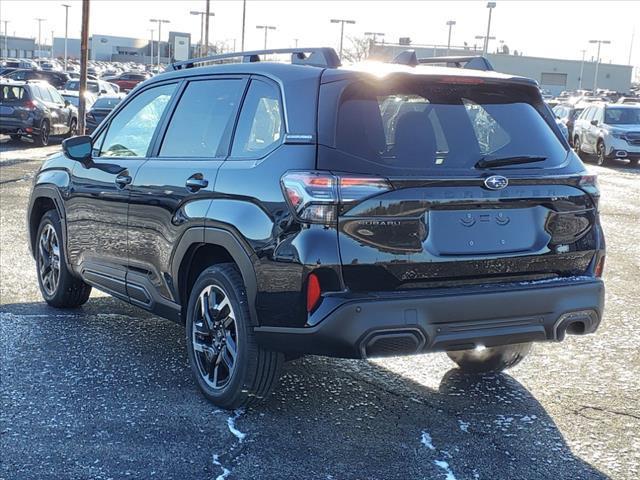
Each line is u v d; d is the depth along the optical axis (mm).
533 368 5355
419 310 3805
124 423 4254
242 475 3705
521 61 105062
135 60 130625
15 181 14484
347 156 3867
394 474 3752
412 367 5320
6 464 3758
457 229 3953
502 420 4430
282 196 3932
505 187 4027
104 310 6559
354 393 4801
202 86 4980
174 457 3871
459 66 5070
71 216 5957
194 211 4496
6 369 5031
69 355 5344
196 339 4621
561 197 4188
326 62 4324
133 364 5199
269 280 3961
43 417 4305
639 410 4609
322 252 3764
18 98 22156
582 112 26719
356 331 3734
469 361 5176
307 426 4285
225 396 4367
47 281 6559
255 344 4184
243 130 4480
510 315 3994
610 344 5930
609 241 10641
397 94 4141
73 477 3646
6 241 9234
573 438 4203
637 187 17891
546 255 4152
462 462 3896
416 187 3863
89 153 5672
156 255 4945
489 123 4266
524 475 3773
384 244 3811
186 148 4887
